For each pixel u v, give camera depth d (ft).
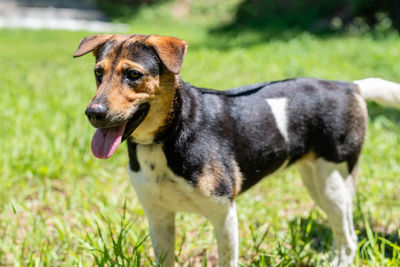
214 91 6.18
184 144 5.75
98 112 5.42
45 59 19.51
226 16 35.04
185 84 5.93
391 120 10.19
